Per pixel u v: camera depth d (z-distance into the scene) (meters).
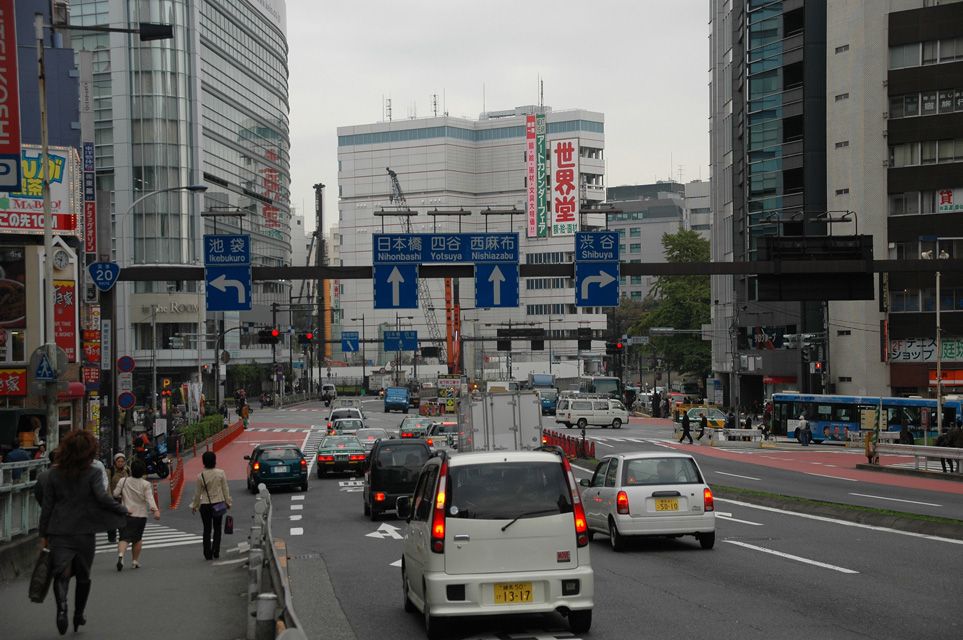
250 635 10.80
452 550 10.97
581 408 79.56
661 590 14.15
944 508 26.38
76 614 11.51
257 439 70.06
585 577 11.05
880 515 22.41
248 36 125.44
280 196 141.50
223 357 86.56
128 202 99.44
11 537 17.50
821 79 79.50
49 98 41.69
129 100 99.94
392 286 34.84
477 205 180.12
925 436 57.53
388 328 174.50
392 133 180.25
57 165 39.72
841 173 72.44
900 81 68.81
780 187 81.88
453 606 10.91
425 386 101.81
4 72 18.67
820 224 78.38
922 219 67.81
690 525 18.34
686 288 118.19
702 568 16.23
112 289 36.03
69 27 27.83
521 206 177.12
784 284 34.19
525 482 11.20
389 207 176.38
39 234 39.50
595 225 170.25
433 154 177.38
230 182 116.94
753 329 88.88
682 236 123.88
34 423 24.64
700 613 12.38
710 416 70.75
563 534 11.10
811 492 32.12
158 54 100.75
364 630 11.95
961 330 66.81
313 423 86.69
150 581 16.53
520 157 177.75
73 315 40.03
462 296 175.38
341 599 14.16
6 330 38.84
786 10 81.38
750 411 88.81
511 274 35.19
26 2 41.44
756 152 83.75
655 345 120.62
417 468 26.91
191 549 22.05
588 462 43.91
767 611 12.43
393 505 26.66
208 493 19.48
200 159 103.88
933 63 67.94
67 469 11.04
